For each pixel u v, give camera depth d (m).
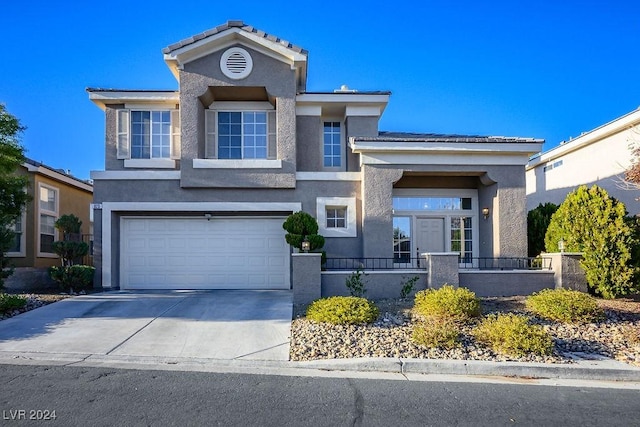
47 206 17.86
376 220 13.23
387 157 13.34
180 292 12.85
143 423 4.69
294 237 11.99
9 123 11.52
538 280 11.31
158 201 13.50
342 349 7.38
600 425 4.88
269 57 13.87
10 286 13.00
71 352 7.30
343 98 14.54
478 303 9.00
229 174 13.54
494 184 13.69
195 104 13.65
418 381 6.28
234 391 5.71
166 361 6.99
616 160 16.34
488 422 4.91
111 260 13.38
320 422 4.82
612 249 10.62
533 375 6.62
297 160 14.56
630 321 8.95
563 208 11.62
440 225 14.88
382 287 11.02
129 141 14.32
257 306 10.56
